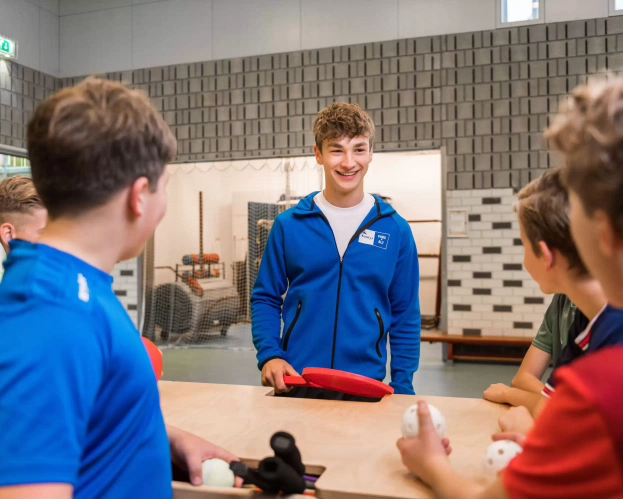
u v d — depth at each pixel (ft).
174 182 20.59
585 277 2.57
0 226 4.35
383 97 17.12
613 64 15.40
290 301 5.54
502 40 16.20
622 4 15.42
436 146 16.72
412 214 24.90
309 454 3.05
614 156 1.34
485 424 3.56
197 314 19.31
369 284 5.40
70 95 1.96
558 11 15.78
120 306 2.06
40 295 1.74
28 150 1.99
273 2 18.06
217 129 18.72
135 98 2.06
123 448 1.98
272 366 4.75
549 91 15.87
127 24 19.44
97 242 1.99
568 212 2.52
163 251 20.75
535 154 15.99
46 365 1.63
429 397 4.27
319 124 5.46
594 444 1.31
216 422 3.67
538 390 4.11
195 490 2.70
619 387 1.32
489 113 16.31
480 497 1.85
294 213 5.59
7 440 1.55
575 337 3.21
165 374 14.33
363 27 17.26
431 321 21.40
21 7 18.52
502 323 16.28
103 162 1.91
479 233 16.42
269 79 18.17
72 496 1.69
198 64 18.80
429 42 16.74
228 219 20.13
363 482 2.67
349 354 5.30
